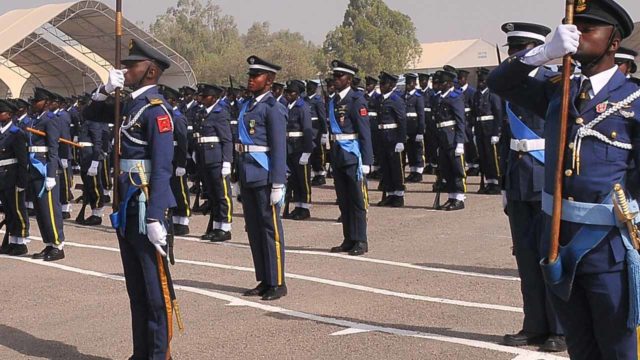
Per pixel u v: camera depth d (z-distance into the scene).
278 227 7.07
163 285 5.04
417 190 14.59
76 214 13.35
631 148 3.52
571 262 3.55
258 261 7.16
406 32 48.38
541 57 3.60
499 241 9.38
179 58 32.47
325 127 15.59
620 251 3.50
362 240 8.97
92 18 30.12
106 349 5.78
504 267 7.97
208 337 5.94
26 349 5.83
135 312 5.21
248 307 6.79
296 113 11.87
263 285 7.18
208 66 58.75
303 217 11.94
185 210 10.89
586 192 3.54
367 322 6.20
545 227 3.73
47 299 7.34
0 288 7.82
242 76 57.41
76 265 8.91
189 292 7.38
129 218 5.04
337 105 8.93
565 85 3.46
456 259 8.45
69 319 6.62
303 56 54.53
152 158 4.96
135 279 5.19
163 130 4.98
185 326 6.25
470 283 7.35
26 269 8.73
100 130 12.00
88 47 32.88
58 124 9.21
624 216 3.45
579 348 3.78
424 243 9.44
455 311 6.42
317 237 10.24
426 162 17.22
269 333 5.99
